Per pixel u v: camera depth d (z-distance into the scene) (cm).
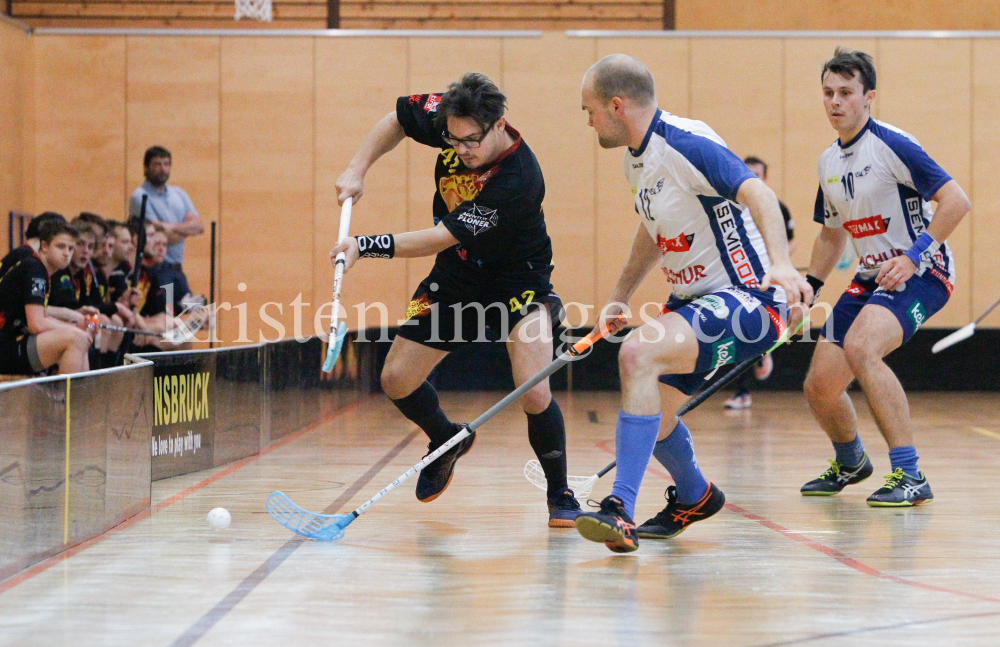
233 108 1917
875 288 788
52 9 1945
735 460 990
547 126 1934
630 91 557
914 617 436
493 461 971
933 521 673
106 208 1900
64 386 564
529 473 867
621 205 1938
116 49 1898
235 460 953
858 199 762
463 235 613
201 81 1911
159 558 547
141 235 1196
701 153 541
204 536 606
